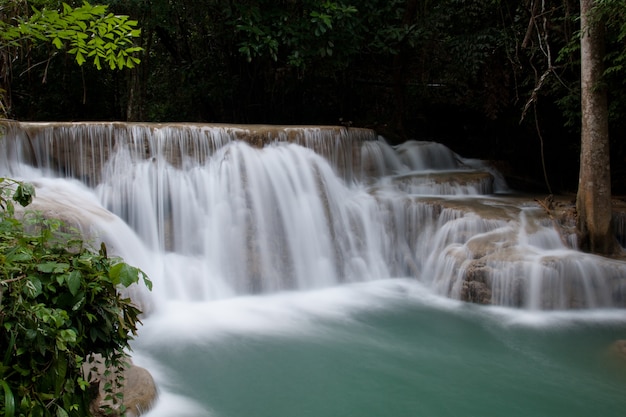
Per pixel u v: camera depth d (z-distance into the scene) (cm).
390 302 845
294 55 1246
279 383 572
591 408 540
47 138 822
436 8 1419
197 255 862
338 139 1071
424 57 1518
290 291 883
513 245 857
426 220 984
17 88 1501
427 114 1691
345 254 955
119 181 847
